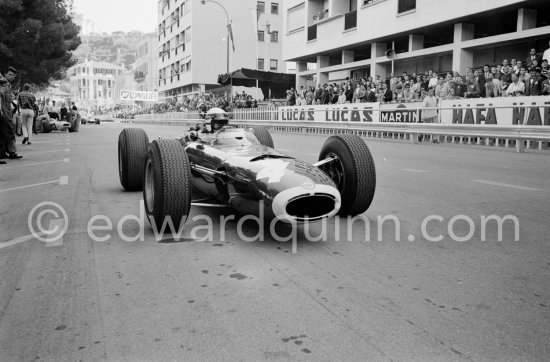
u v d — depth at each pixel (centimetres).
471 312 312
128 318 307
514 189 759
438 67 2478
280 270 390
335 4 3053
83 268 400
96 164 1131
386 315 308
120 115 7912
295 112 2603
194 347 271
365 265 403
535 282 364
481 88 1698
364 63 2891
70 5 3619
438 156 1256
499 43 2053
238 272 387
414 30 2428
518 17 1934
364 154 539
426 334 283
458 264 405
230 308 320
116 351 268
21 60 2642
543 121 1352
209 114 640
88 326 297
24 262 418
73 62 4312
